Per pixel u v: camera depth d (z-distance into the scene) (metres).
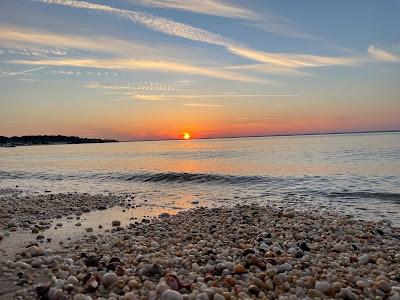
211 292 5.31
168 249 8.47
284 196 19.84
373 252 8.36
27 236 10.06
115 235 10.33
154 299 5.25
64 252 8.38
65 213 14.20
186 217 13.22
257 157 53.16
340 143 89.75
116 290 5.62
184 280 5.98
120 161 54.69
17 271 6.59
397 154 46.97
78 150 117.06
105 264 6.93
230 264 6.75
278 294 5.55
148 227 11.44
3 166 49.22
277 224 11.59
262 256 7.57
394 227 11.94
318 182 25.06
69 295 5.48
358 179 25.81
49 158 70.12
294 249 8.09
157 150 95.88
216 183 25.98
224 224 11.57
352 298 5.42
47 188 24.98
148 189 23.61
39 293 5.48
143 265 6.74
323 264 7.14
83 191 23.05
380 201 17.67
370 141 96.25
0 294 5.56
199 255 7.65
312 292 5.57
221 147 100.12
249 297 5.31
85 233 10.59
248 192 21.69
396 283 6.05
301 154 55.25
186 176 28.88
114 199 18.48
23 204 16.14
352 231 10.61
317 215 14.16
